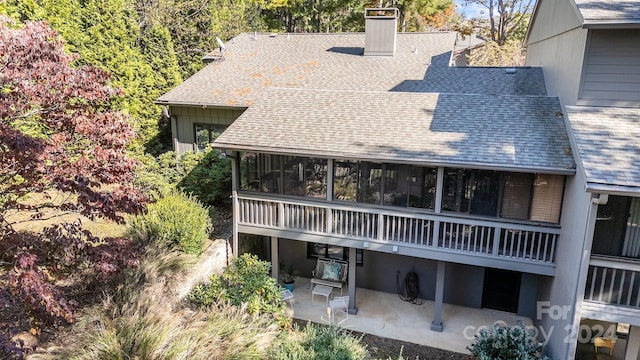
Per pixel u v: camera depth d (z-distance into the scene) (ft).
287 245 41.70
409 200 32.37
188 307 28.96
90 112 20.54
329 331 25.77
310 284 40.55
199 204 37.63
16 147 16.80
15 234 18.85
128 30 53.78
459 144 30.50
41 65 18.70
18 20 39.91
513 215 30.04
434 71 48.49
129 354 19.63
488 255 30.40
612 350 27.09
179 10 70.03
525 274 34.32
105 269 19.75
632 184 22.13
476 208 30.71
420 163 29.48
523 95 37.76
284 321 30.68
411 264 37.50
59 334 22.22
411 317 35.04
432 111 35.58
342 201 34.09
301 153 32.60
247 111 39.60
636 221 23.39
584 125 27.25
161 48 56.80
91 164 19.48
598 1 28.96
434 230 31.32
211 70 55.16
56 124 19.51
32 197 35.40
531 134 30.48
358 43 57.57
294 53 57.26
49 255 18.95
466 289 36.42
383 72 49.96
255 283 30.89
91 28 47.42
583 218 24.35
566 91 32.45
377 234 33.04
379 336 32.35
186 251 33.68
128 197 20.25
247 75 53.11
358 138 32.96
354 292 35.12
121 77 50.21
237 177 36.45
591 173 23.16
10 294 17.08
